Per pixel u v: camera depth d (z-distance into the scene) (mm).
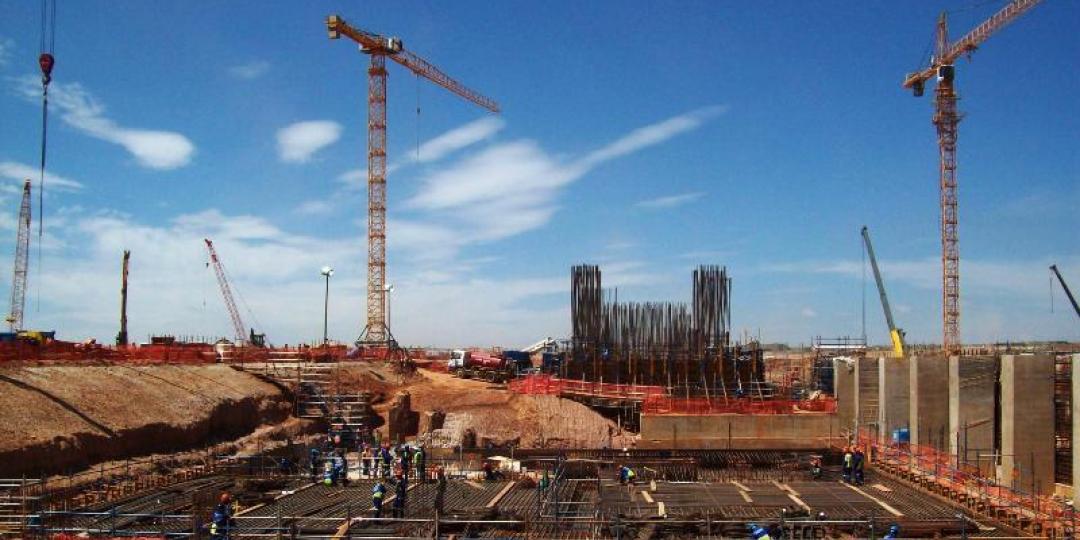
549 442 56375
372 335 104625
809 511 30938
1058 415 56750
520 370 87875
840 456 47000
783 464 44656
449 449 49000
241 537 26172
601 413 63281
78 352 52812
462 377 77812
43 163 43219
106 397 41906
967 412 57156
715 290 66125
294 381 59500
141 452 40375
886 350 99500
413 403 62281
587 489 37031
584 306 67625
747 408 55750
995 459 50531
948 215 110938
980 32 108312
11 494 30250
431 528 28609
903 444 46938
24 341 54406
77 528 26688
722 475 41562
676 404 56250
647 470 41969
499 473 40156
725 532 29234
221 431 48281
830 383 78000
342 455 44156
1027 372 54656
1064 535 29250
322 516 30250
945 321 109938
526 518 29219
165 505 31250
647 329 66875
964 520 26266
